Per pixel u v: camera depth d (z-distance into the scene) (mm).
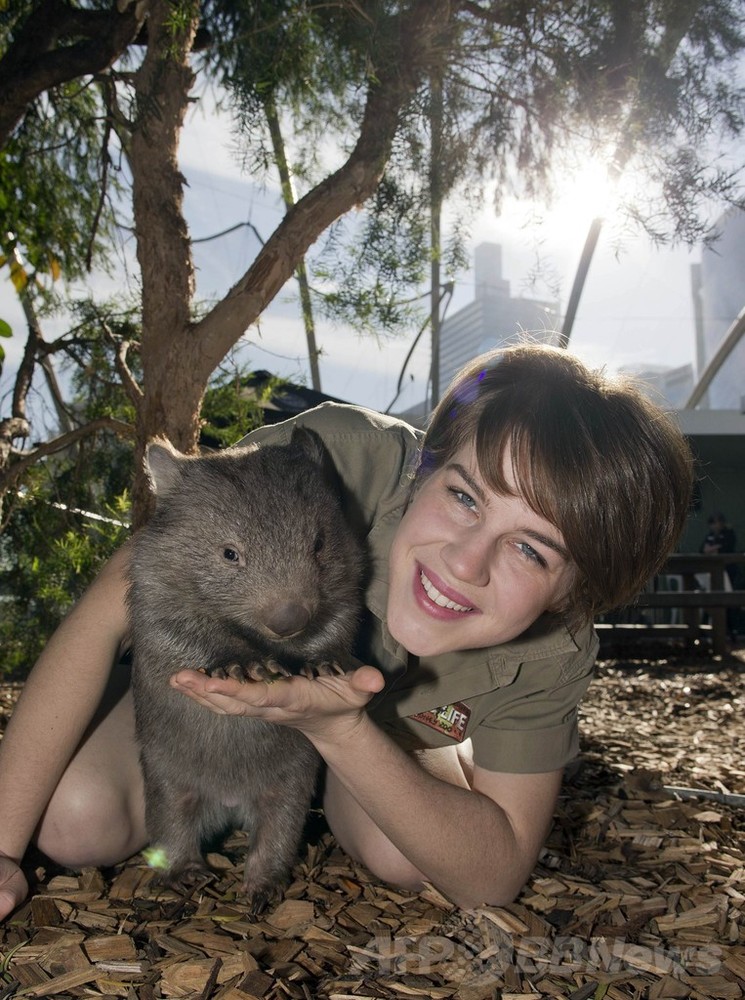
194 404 1396
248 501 807
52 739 788
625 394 740
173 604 806
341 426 935
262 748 835
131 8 1387
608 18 1470
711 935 802
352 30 1452
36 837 857
